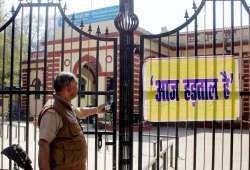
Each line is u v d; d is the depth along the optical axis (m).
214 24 5.35
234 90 5.21
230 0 5.32
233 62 5.25
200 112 5.24
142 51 5.36
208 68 5.28
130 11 5.32
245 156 11.70
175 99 5.29
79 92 5.42
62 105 3.86
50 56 13.77
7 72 16.64
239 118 5.21
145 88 5.34
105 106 5.20
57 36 14.76
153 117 5.31
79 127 3.98
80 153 3.91
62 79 3.90
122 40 5.31
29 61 5.71
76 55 14.50
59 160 3.78
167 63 5.34
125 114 5.25
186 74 5.30
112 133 5.38
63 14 5.68
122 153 5.22
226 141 15.12
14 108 15.98
